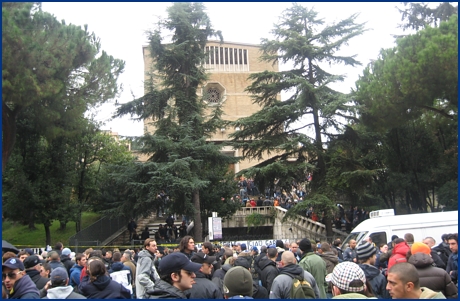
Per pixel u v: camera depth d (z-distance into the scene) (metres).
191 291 5.40
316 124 26.27
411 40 20.30
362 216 27.53
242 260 7.24
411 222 12.42
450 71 17.94
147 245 7.90
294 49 26.33
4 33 15.26
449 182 24.33
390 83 20.20
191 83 25.88
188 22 24.78
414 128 26.95
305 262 7.43
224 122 25.92
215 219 17.72
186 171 22.59
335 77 24.22
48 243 26.75
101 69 20.08
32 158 26.30
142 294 7.52
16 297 5.40
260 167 25.47
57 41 17.41
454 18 19.78
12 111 17.91
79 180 30.84
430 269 5.48
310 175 27.16
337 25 26.47
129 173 23.33
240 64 52.91
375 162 26.55
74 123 20.00
